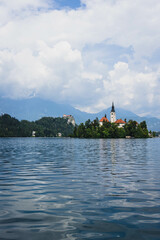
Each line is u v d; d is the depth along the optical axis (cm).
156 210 966
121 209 981
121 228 780
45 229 773
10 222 837
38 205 1047
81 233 741
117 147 6556
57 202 1096
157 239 695
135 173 1995
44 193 1281
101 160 3112
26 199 1154
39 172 2083
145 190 1338
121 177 1795
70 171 2134
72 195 1230
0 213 937
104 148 6084
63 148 6144
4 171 2152
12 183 1584
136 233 739
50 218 877
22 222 836
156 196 1198
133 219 863
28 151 5006
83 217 887
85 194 1250
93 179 1712
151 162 2861
